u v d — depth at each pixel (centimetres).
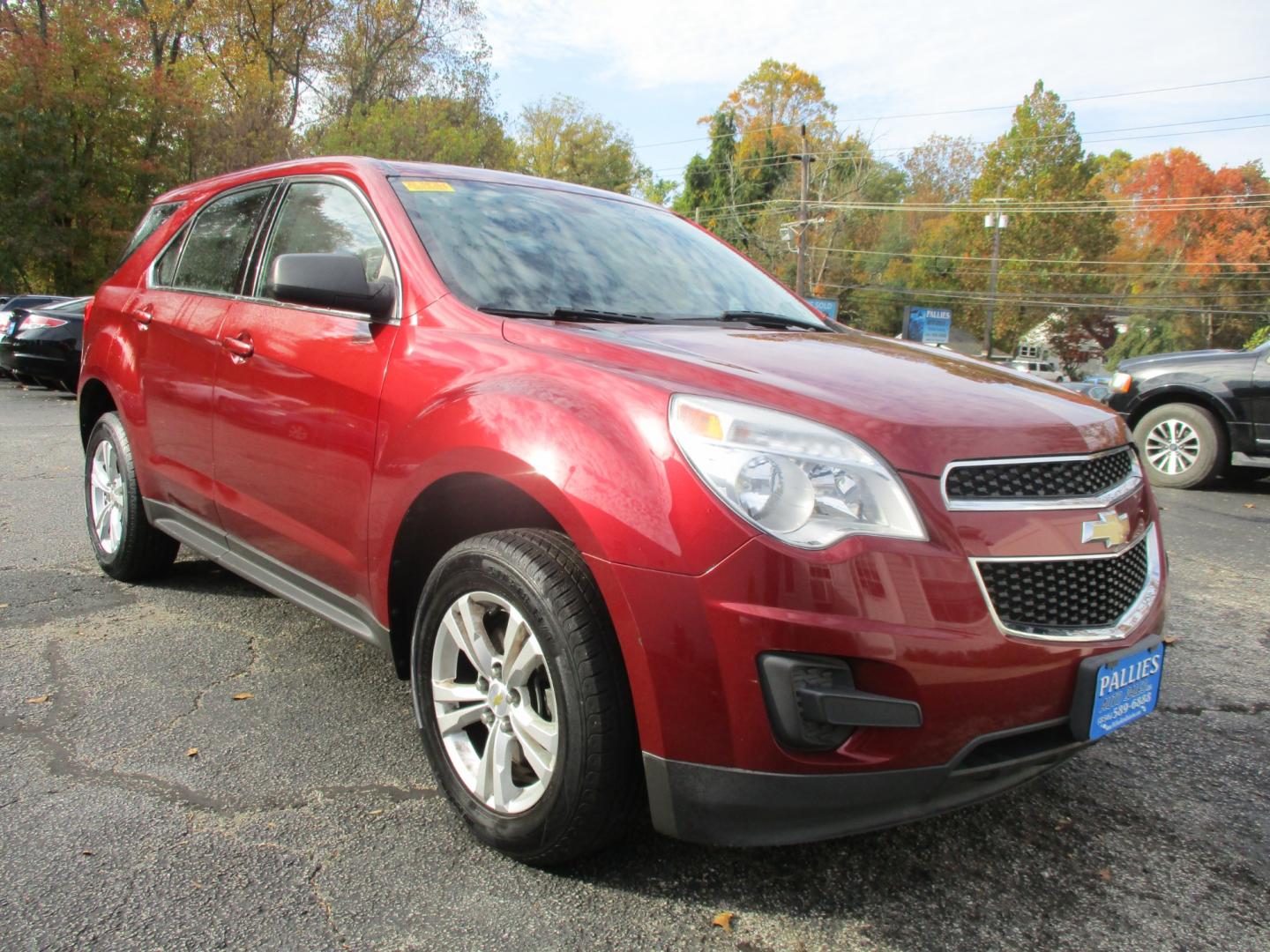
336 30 3566
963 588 185
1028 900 213
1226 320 5453
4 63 2498
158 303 378
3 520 532
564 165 6025
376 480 250
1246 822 252
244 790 247
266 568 314
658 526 185
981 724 188
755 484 183
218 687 312
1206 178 5744
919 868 224
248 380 305
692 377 207
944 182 6625
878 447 189
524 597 203
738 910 205
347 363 267
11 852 214
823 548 180
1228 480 875
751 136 5953
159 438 367
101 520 427
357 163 309
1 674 315
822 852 229
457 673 236
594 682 193
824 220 4953
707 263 345
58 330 1259
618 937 193
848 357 251
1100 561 209
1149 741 300
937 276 5853
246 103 2944
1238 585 491
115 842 220
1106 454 223
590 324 253
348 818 235
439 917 197
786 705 179
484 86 3812
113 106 2625
